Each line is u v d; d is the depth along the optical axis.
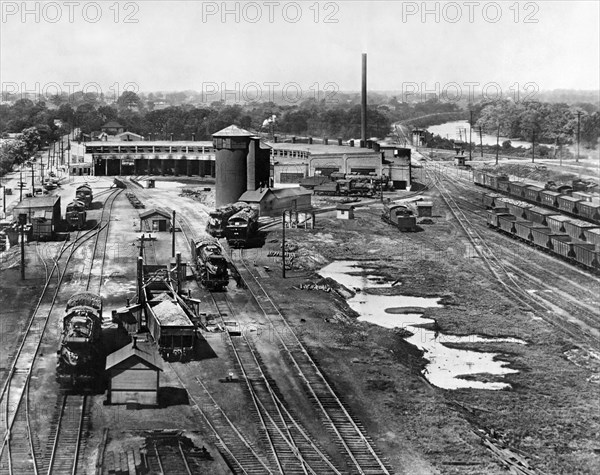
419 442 41.25
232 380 48.94
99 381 47.72
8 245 92.69
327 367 52.53
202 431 41.41
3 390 46.69
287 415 44.03
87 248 89.50
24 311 63.88
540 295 75.81
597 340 62.12
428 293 76.31
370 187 135.88
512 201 119.88
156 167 176.12
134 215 112.19
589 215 108.00
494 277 82.88
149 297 59.09
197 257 76.75
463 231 107.62
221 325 60.47
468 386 52.16
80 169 172.75
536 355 58.72
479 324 66.19
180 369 50.75
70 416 42.91
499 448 41.38
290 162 153.25
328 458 38.94
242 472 36.88
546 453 41.38
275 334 59.12
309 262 86.94
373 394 48.00
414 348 60.09
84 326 48.12
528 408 47.88
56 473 36.25
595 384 52.53
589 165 179.12
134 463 36.41
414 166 178.62
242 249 90.88
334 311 67.00
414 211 120.69
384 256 92.12
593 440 43.22
